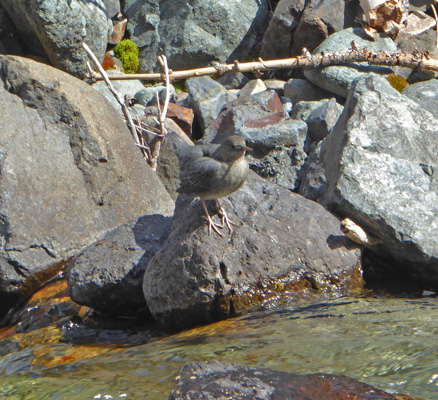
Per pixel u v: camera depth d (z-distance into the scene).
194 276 11.92
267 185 13.88
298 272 12.75
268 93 20.58
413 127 15.27
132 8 24.77
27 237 14.57
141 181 16.81
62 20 21.39
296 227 13.19
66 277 13.56
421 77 21.39
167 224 14.29
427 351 9.50
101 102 17.12
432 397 8.29
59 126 16.08
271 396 7.83
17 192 14.77
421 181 14.29
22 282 14.41
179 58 24.22
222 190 11.92
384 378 8.85
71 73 22.62
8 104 15.68
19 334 13.41
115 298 13.16
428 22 22.98
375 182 14.15
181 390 7.89
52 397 9.41
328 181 16.05
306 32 22.30
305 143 18.97
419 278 13.75
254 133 18.75
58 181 15.48
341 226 13.49
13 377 10.56
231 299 12.06
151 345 11.45
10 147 15.09
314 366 9.38
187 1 24.14
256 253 12.49
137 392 9.28
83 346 12.33
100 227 15.62
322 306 12.14
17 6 21.94
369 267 14.15
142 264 13.23
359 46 21.58
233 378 8.22
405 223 13.46
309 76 21.42
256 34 24.73
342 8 22.61
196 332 11.76
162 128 19.39
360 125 15.06
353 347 9.88
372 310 11.70
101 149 16.12
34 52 23.50
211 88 21.52
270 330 11.09
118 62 24.30
